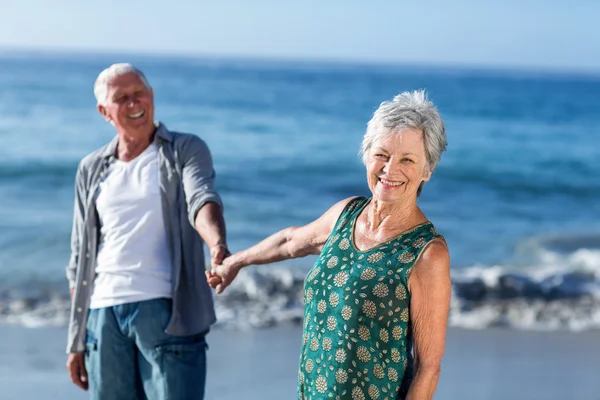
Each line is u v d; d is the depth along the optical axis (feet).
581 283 33.19
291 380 21.30
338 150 87.61
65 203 53.01
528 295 31.40
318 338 8.38
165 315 11.32
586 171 81.41
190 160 11.73
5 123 95.25
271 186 64.95
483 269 39.27
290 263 35.60
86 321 11.89
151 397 11.47
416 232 8.26
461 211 60.29
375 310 8.07
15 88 159.63
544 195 68.85
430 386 8.04
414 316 8.10
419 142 8.19
